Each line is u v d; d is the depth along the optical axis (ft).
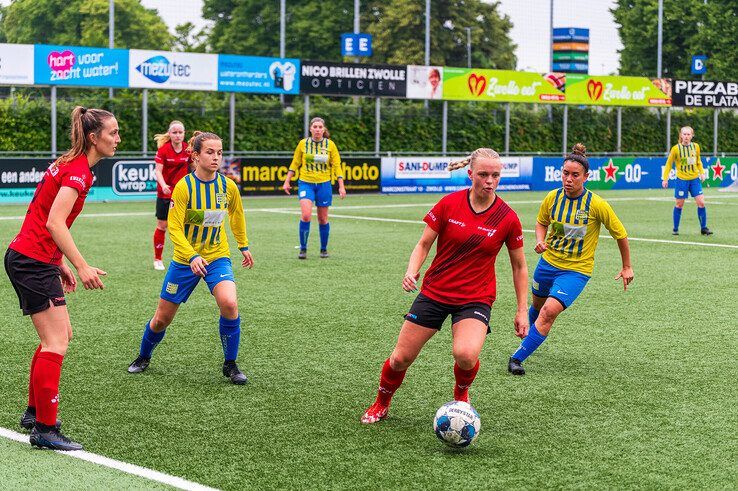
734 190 101.81
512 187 94.68
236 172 80.07
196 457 16.78
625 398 21.01
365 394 21.13
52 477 15.64
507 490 15.38
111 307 31.12
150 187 76.79
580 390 21.65
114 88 82.94
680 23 158.71
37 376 16.89
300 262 42.11
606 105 100.78
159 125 84.02
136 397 20.66
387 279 37.47
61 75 72.33
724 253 46.65
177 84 77.20
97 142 17.01
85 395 20.76
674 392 21.53
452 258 18.01
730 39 155.84
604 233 55.16
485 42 153.58
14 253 16.90
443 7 147.84
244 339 26.66
